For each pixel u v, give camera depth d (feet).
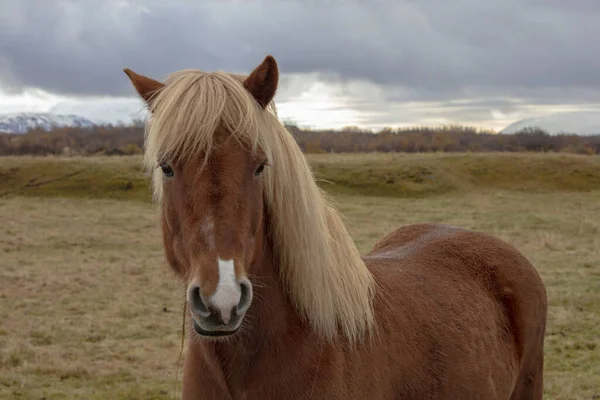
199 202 6.63
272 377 7.50
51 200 78.59
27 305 29.99
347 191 89.35
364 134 205.46
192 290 6.36
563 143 170.19
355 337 7.96
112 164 93.61
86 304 30.66
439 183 92.99
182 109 6.81
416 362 8.76
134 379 20.51
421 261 10.88
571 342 24.11
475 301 10.37
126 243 49.75
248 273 7.34
